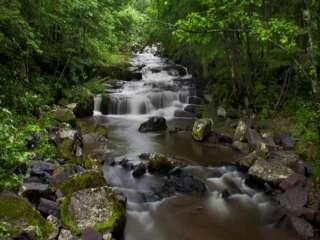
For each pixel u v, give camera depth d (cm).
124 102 1828
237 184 1042
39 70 1736
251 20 1084
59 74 1883
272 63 1509
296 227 834
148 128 1527
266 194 986
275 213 896
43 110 1466
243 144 1295
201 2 1310
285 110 1448
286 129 1320
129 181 1034
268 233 824
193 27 1184
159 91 1967
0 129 872
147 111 1862
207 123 1412
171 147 1328
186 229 834
